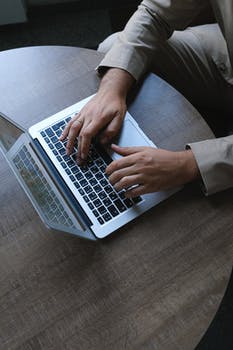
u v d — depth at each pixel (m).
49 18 1.74
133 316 0.71
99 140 0.86
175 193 0.80
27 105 0.91
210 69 1.08
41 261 0.77
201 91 1.12
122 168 0.80
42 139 0.87
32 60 0.96
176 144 0.86
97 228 0.77
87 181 0.82
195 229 0.77
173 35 1.08
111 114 0.85
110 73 0.91
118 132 0.86
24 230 0.80
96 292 0.73
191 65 1.09
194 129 0.87
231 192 0.80
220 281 0.72
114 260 0.75
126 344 0.69
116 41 0.95
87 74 0.94
